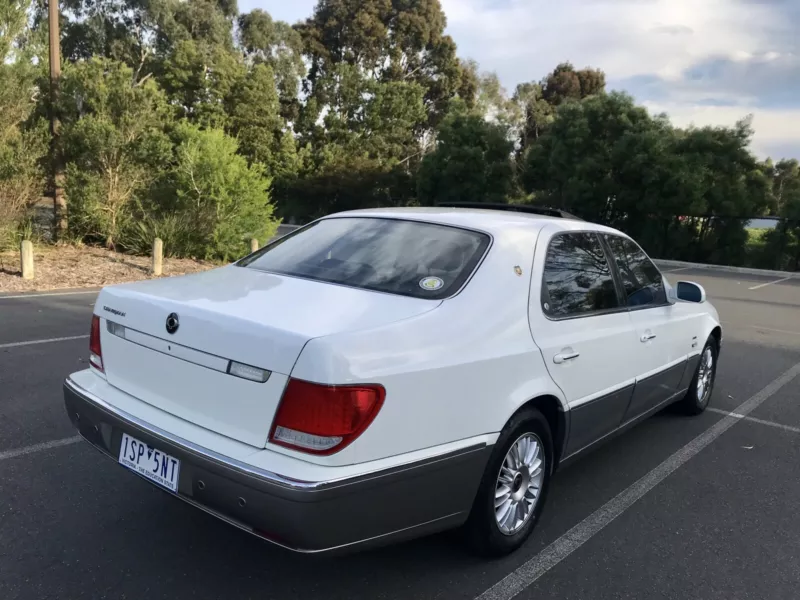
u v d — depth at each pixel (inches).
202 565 119.8
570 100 1120.2
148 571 116.9
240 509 95.9
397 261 129.2
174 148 642.2
